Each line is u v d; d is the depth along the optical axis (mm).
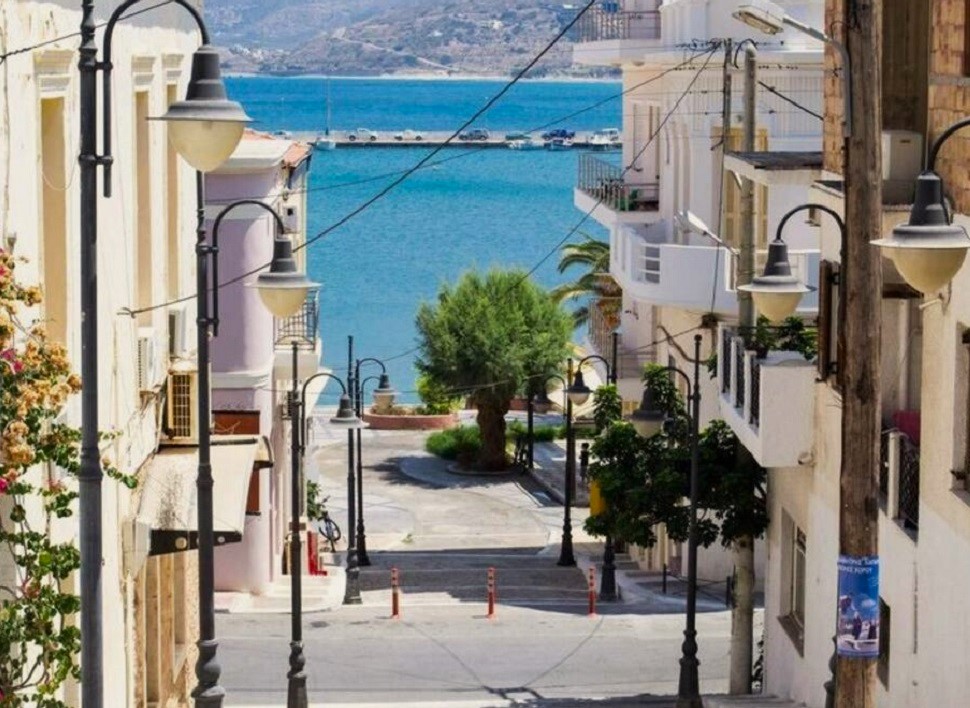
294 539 39812
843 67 21031
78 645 21891
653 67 67812
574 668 45875
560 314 90250
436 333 89250
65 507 21375
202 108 21125
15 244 22500
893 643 31203
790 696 39000
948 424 28078
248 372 54406
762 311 30562
